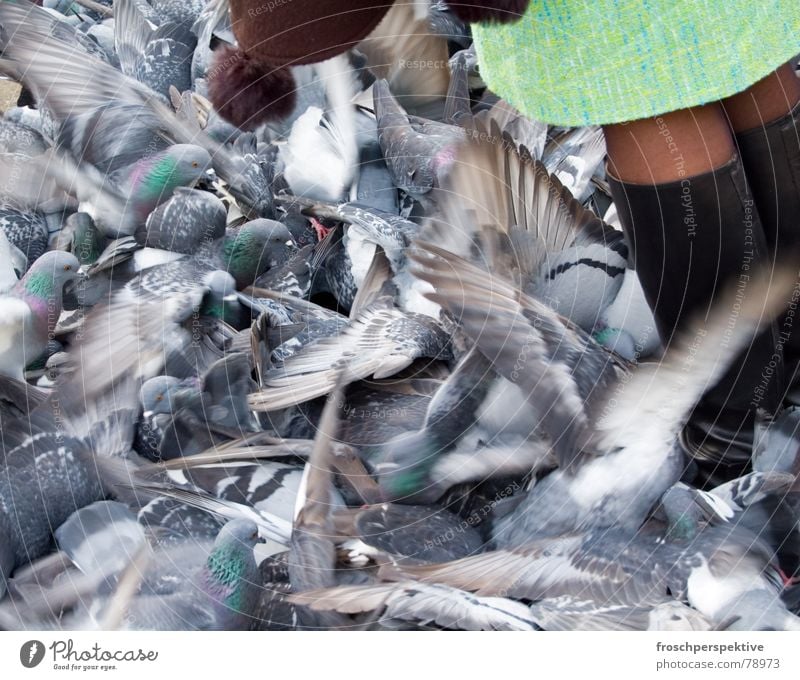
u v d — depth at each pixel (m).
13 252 2.43
